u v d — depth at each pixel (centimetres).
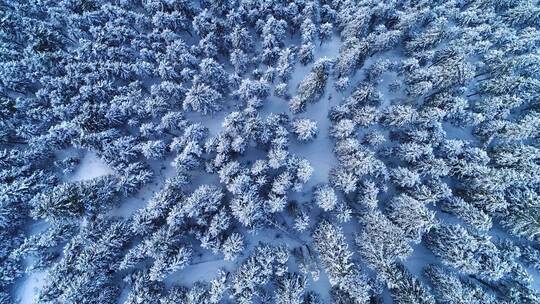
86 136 3039
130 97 3256
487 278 2741
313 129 3105
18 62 3288
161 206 2827
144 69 3409
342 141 3212
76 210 2783
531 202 2830
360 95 3300
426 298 2422
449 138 3538
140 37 3541
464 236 2684
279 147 3042
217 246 2769
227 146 3092
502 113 3297
